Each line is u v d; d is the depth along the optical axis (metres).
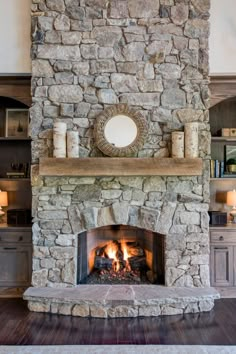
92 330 3.12
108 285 3.74
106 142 3.65
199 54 3.73
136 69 3.73
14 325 3.22
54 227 3.70
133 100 3.72
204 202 3.71
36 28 3.72
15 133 4.66
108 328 3.16
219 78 4.01
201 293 3.50
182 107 3.73
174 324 3.24
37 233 3.70
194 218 3.71
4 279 4.01
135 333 3.06
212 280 3.99
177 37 3.73
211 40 3.84
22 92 4.07
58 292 3.53
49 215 3.71
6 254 4.02
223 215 4.25
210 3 3.82
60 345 2.84
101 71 3.72
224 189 4.64
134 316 3.39
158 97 3.73
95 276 3.97
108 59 3.73
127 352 2.73
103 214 3.69
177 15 3.73
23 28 3.84
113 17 3.73
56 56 3.72
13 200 4.62
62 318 3.37
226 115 4.72
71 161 3.55
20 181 4.54
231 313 3.51
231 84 4.06
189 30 3.73
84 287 3.68
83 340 2.93
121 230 4.25
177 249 3.69
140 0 3.73
